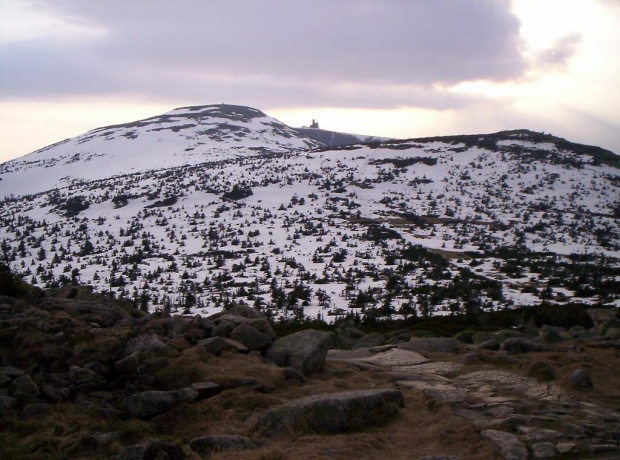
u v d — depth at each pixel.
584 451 8.43
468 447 8.88
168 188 186.75
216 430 9.60
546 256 115.69
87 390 10.75
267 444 8.86
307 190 175.75
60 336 11.99
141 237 139.38
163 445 8.25
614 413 10.46
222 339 13.24
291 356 13.01
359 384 12.46
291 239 128.75
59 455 8.38
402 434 9.57
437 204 163.62
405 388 12.12
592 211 162.62
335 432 9.30
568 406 10.76
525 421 9.73
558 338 19.94
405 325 37.75
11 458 8.34
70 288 18.25
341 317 56.91
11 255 124.94
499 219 149.75
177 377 11.23
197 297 83.50
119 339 12.24
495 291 76.56
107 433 9.13
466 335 21.70
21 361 11.28
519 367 14.06
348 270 100.25
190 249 125.50
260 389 11.29
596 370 13.87
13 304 14.54
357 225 139.38
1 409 9.52
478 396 11.52
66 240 143.00
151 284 96.25
